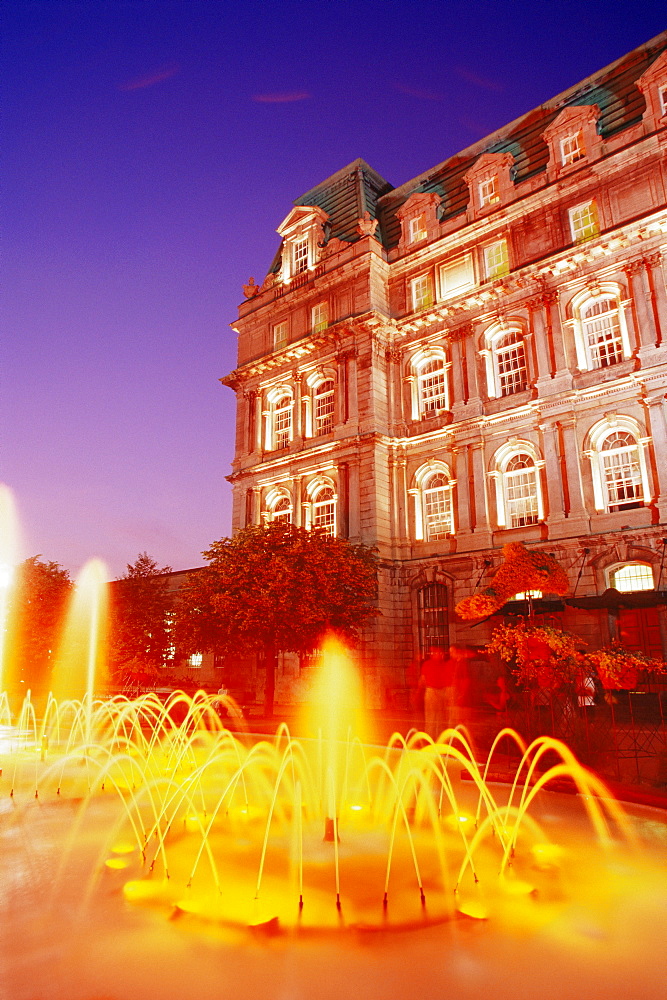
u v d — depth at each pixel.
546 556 18.53
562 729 13.20
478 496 30.00
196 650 28.22
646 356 26.05
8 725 29.22
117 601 38.34
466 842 8.73
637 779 11.70
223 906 6.41
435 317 33.28
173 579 41.53
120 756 17.23
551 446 28.09
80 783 13.29
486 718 22.64
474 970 5.09
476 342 31.81
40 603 39.56
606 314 28.03
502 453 29.91
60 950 5.41
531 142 33.31
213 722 24.48
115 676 37.12
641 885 7.01
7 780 13.67
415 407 33.91
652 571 24.69
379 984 4.86
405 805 10.98
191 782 13.29
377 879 7.21
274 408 40.00
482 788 10.99
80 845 8.59
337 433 34.66
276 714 27.69
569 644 13.55
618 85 30.69
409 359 34.47
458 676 26.28
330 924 5.97
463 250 33.44
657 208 26.33
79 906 6.39
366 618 30.14
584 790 11.34
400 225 37.81
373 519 31.78
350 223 39.03
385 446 33.47
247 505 38.75
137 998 4.64
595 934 5.78
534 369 29.44
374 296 35.28
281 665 33.62
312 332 38.16
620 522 25.64
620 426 26.53
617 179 28.41
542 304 29.62
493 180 33.41
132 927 5.89
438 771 13.75
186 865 7.71
